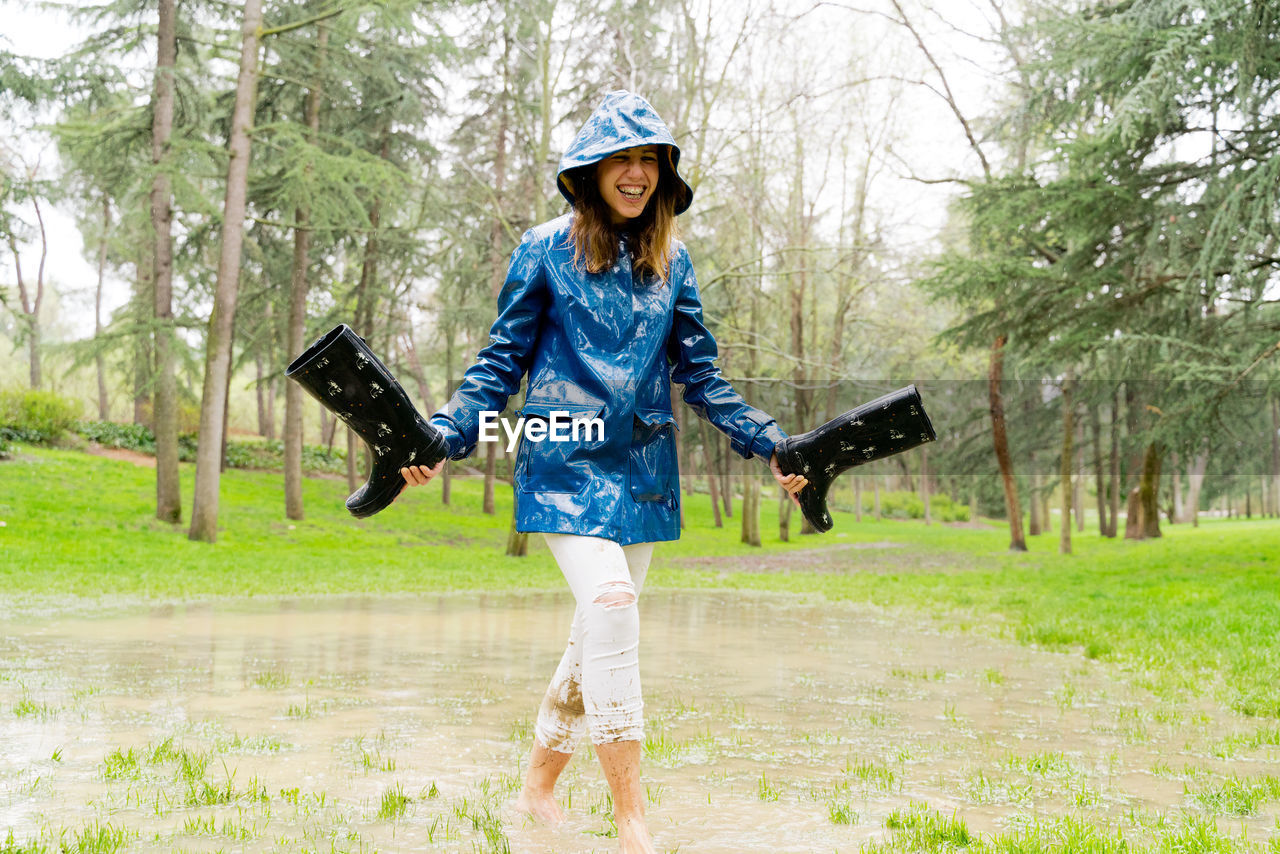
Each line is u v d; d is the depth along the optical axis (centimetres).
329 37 2133
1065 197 1419
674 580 1510
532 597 1105
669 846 219
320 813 243
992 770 311
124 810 243
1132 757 337
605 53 1886
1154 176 1387
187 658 554
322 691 446
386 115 2344
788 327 2498
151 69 2003
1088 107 1373
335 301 2706
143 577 1219
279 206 1872
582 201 211
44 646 595
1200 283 1317
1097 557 2062
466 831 228
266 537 2042
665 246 214
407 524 2555
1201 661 609
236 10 2020
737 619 894
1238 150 1324
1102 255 1538
